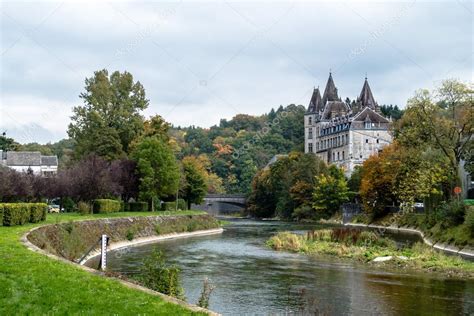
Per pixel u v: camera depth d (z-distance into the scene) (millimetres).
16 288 17891
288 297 30578
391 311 27109
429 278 36875
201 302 25500
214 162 196125
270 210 158375
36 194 70688
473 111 69562
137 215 73250
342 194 129625
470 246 52812
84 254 43625
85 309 16469
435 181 70188
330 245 56406
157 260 26781
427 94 71750
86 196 73312
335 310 27391
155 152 89375
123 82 97312
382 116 180500
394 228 92250
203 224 88625
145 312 16578
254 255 50969
